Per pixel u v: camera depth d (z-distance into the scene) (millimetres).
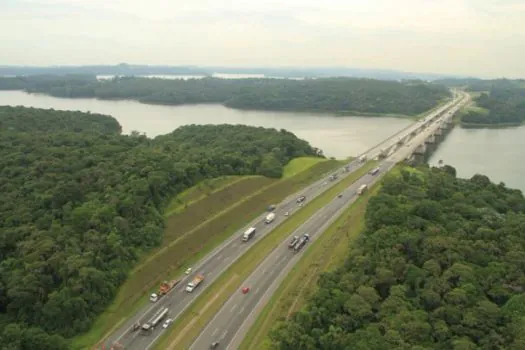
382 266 95750
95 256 102188
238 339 87000
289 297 97750
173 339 87562
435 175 160875
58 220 115250
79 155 163125
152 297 100312
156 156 153375
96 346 85938
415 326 77312
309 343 78750
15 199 125812
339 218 141875
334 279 95250
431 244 101250
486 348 74438
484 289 89125
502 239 107812
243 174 174500
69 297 90875
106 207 115188
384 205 119625
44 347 81562
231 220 140500
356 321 82812
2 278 97062
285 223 140625
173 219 128125
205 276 110750
